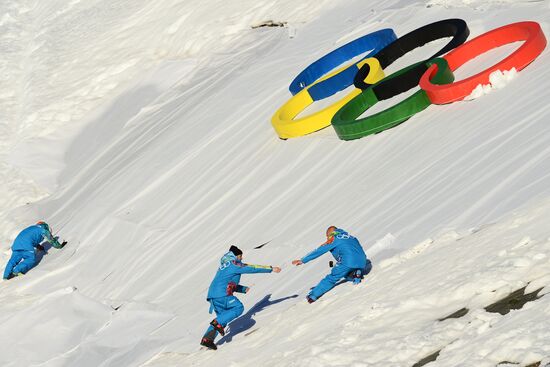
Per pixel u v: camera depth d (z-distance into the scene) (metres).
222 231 45.16
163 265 46.25
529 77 37.81
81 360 38.53
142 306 41.06
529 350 13.96
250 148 53.25
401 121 42.16
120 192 59.88
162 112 72.25
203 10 87.56
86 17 110.19
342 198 38.72
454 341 16.39
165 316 39.09
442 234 26.58
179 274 43.66
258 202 45.66
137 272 47.44
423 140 38.69
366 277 27.05
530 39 39.38
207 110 64.56
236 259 31.34
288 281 33.56
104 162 69.25
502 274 18.25
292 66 62.53
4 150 81.31
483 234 23.36
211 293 30.69
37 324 41.62
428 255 24.73
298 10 75.88
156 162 60.94
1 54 109.50
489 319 16.20
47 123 82.19
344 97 49.31
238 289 31.14
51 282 53.66
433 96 41.16
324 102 52.59
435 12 55.16
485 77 39.09
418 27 53.91
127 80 84.75
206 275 41.00
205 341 30.17
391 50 51.16
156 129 68.75
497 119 35.38
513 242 20.45
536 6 47.56
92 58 93.38
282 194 44.38
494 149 32.34
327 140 47.03
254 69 67.50
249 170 50.47
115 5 108.69
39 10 122.88
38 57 101.25
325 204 39.44
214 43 80.25
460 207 28.84
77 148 77.19
